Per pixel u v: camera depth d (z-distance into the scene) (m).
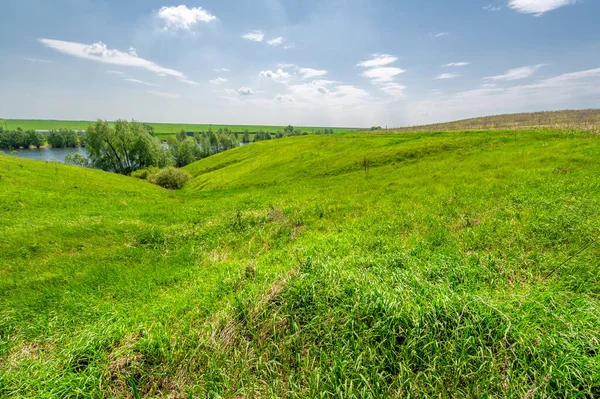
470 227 9.37
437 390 3.54
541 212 9.47
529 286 4.99
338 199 18.88
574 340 3.61
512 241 7.50
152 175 53.44
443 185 17.78
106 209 19.67
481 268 6.16
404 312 4.37
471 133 39.50
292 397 3.71
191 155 96.12
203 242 12.29
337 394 3.58
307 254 8.85
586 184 12.24
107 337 4.94
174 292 7.68
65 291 8.05
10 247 11.34
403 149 33.59
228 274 7.95
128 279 8.77
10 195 20.22
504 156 22.75
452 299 4.49
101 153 70.25
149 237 12.87
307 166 38.88
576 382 3.26
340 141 51.62
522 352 3.63
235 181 43.16
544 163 18.56
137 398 3.84
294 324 4.68
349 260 7.57
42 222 14.70
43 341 5.80
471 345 3.80
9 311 7.01
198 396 3.92
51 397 3.83
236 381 4.04
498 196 13.17
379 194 18.72
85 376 4.11
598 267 5.52
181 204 23.22
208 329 5.03
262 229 13.20
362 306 4.68
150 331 5.09
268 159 52.69
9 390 4.11
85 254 11.00
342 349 4.14
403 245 8.54
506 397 3.25
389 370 3.94
